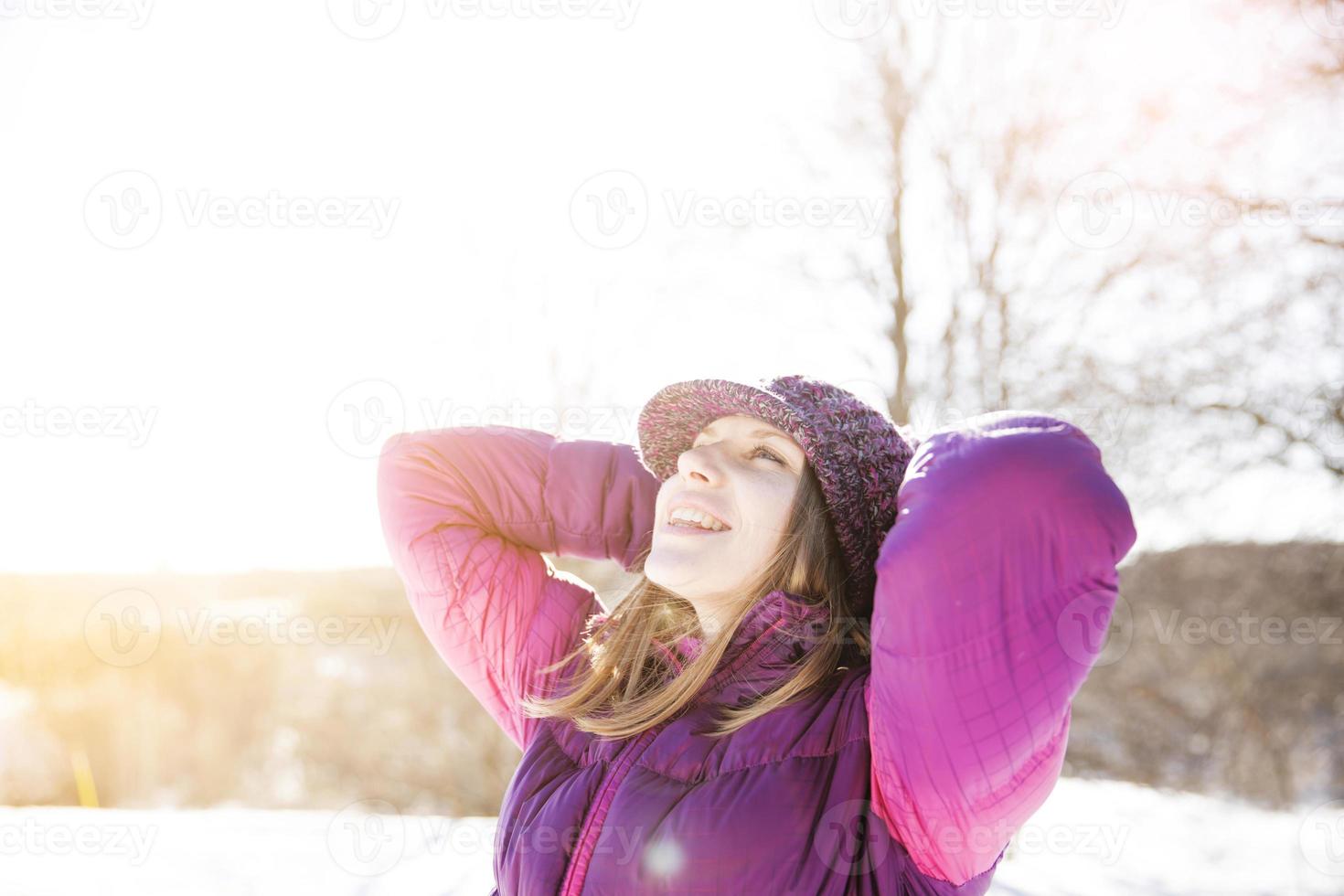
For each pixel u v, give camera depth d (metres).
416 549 1.49
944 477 0.98
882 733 1.00
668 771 1.14
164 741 6.05
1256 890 2.90
